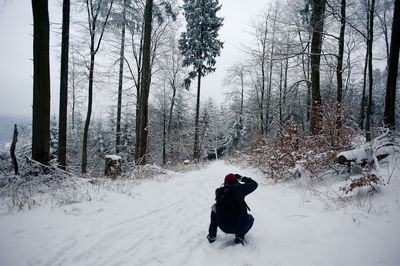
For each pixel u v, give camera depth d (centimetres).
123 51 1351
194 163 1811
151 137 2119
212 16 1875
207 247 312
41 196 474
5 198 446
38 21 607
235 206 310
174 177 975
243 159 1720
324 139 644
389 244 265
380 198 380
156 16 1260
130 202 501
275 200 532
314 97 875
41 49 611
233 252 293
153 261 268
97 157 2420
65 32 863
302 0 1077
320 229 333
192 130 2236
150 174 907
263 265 256
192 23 1855
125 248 297
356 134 685
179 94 2202
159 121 2250
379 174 465
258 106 2106
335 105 653
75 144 2162
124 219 398
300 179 670
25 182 515
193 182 869
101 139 2534
